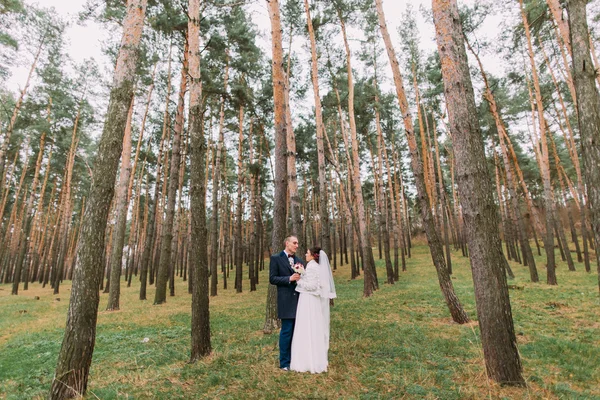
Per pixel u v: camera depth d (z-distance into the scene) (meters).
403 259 26.34
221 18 17.22
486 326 4.29
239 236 21.05
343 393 3.98
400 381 4.25
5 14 17.58
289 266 5.50
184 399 3.96
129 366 5.92
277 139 9.18
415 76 22.94
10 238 40.47
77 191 39.72
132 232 33.28
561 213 39.31
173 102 22.33
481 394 3.82
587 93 3.91
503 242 36.81
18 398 4.70
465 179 4.60
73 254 41.50
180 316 11.38
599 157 3.77
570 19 4.19
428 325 7.93
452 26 4.93
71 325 4.34
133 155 30.28
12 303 18.08
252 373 4.80
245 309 12.45
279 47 9.59
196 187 6.32
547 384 4.15
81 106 24.88
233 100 19.20
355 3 16.45
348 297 14.54
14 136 24.97
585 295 10.93
